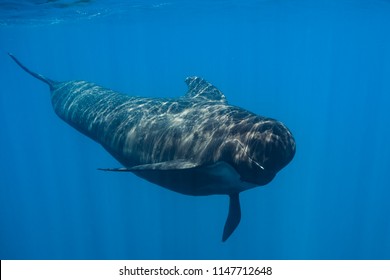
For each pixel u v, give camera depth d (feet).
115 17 101.50
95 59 246.47
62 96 41.86
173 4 86.02
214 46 199.62
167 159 25.55
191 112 26.89
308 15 110.93
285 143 19.83
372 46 182.60
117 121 31.40
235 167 21.04
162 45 190.60
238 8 97.04
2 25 95.71
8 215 111.75
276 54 230.68
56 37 143.13
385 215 92.94
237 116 23.67
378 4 89.66
